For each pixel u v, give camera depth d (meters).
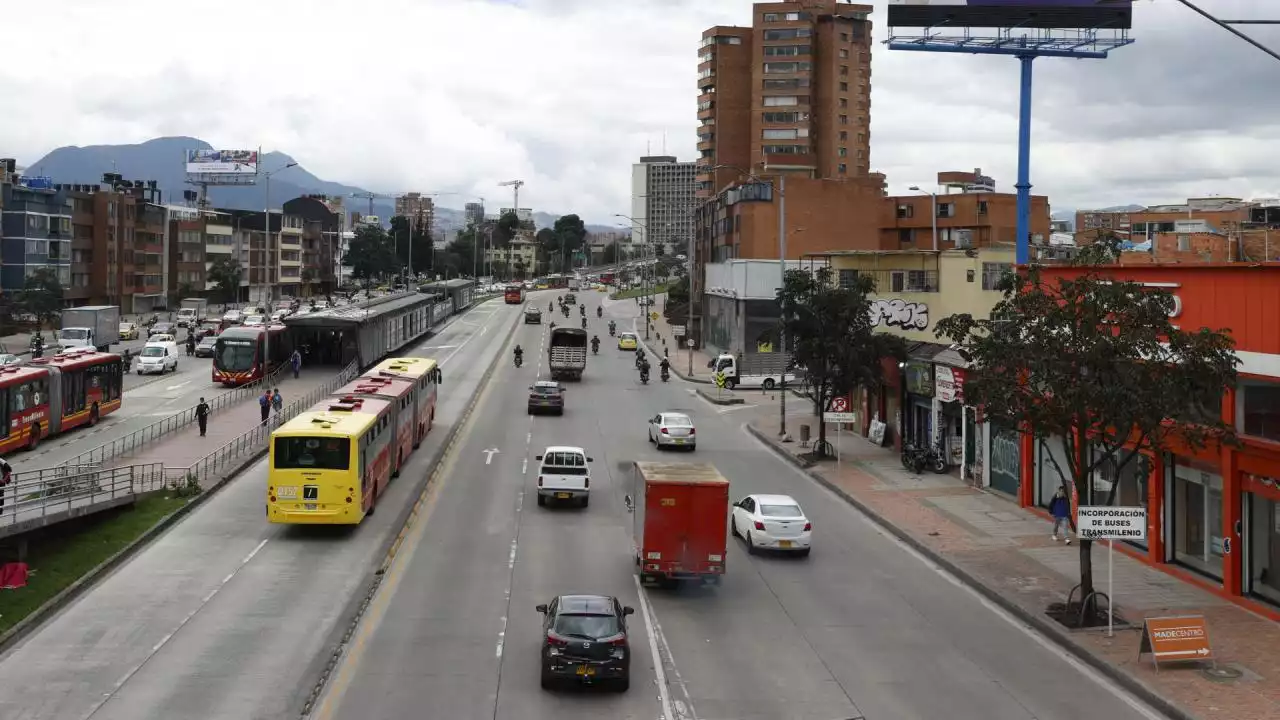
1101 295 22.78
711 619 24.38
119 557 28.58
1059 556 29.97
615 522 34.31
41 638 22.25
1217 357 22.06
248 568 27.97
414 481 39.72
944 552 30.45
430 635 22.67
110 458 41.91
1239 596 25.52
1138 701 19.48
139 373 72.62
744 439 53.28
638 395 69.69
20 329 101.19
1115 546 30.89
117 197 127.31
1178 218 82.31
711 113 155.50
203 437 47.72
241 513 34.56
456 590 26.17
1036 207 109.19
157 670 20.34
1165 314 22.72
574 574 27.91
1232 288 25.38
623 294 194.38
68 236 116.62
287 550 29.86
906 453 44.19
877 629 23.83
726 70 153.50
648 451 48.56
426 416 49.44
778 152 148.75
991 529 33.34
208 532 31.94
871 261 51.84
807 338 44.91
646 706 18.92
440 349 96.81
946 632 23.69
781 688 19.95
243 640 22.20
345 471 31.02
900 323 49.91
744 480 42.28
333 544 30.58
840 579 28.19
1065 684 20.36
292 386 67.12
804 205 104.25
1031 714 18.75
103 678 19.91
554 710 18.61
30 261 109.31
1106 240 25.56
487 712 18.42
